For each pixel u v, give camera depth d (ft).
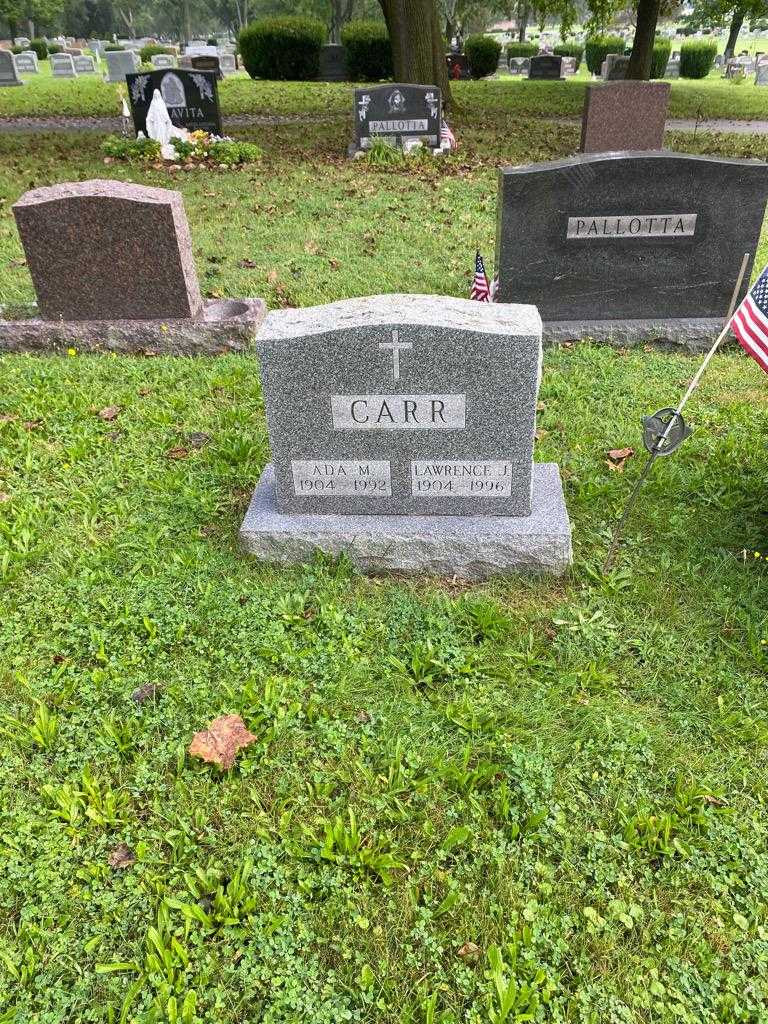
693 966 8.53
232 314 24.34
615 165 21.30
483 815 9.94
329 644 12.37
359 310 12.85
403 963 8.54
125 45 234.58
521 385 12.66
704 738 10.98
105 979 8.40
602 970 8.46
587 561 14.05
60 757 10.64
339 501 14.08
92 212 21.88
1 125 67.36
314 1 182.39
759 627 12.60
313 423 13.30
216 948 8.61
